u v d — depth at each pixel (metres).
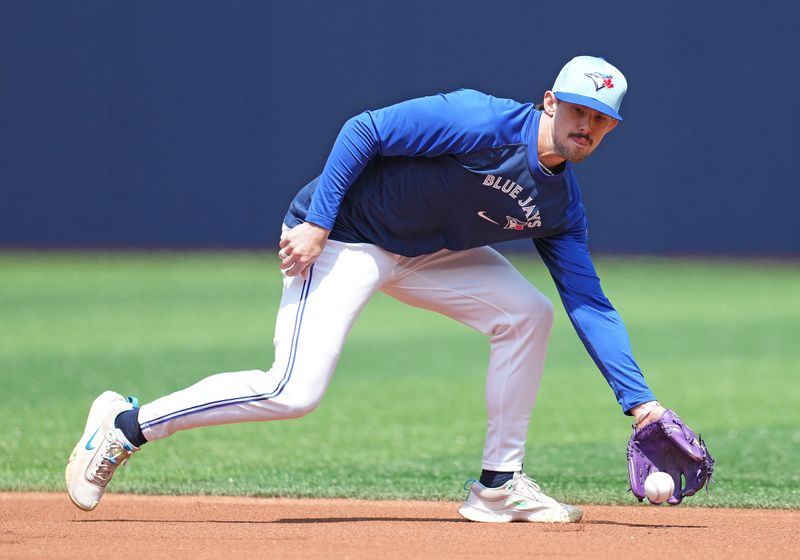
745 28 69.50
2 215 70.50
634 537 14.01
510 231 15.01
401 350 38.94
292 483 19.03
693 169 70.56
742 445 23.52
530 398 15.64
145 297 52.56
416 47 69.75
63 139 69.94
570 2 68.94
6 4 68.88
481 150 14.05
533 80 69.38
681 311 50.50
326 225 14.23
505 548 13.02
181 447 22.58
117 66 69.69
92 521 15.14
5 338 39.38
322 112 69.94
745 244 71.00
